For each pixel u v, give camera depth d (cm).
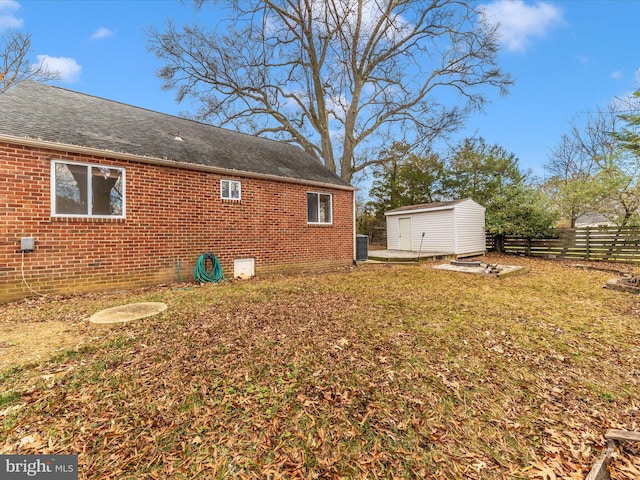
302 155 1319
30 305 515
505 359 342
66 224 597
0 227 532
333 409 246
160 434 214
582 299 629
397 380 291
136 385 270
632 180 1203
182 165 748
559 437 224
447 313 506
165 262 732
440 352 353
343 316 475
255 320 445
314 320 452
